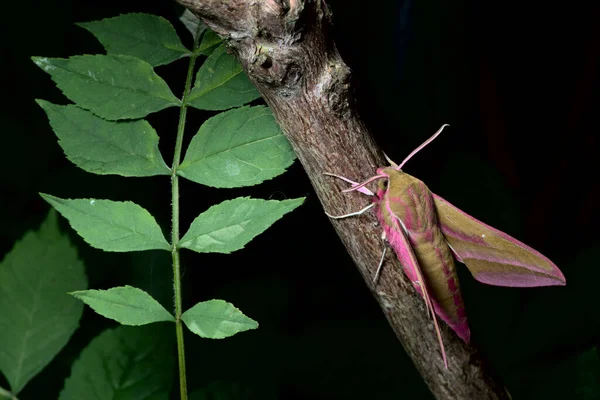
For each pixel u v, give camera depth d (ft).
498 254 0.91
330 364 1.28
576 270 1.32
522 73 1.79
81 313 0.80
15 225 1.44
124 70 0.84
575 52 1.76
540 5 1.73
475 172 1.49
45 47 1.59
